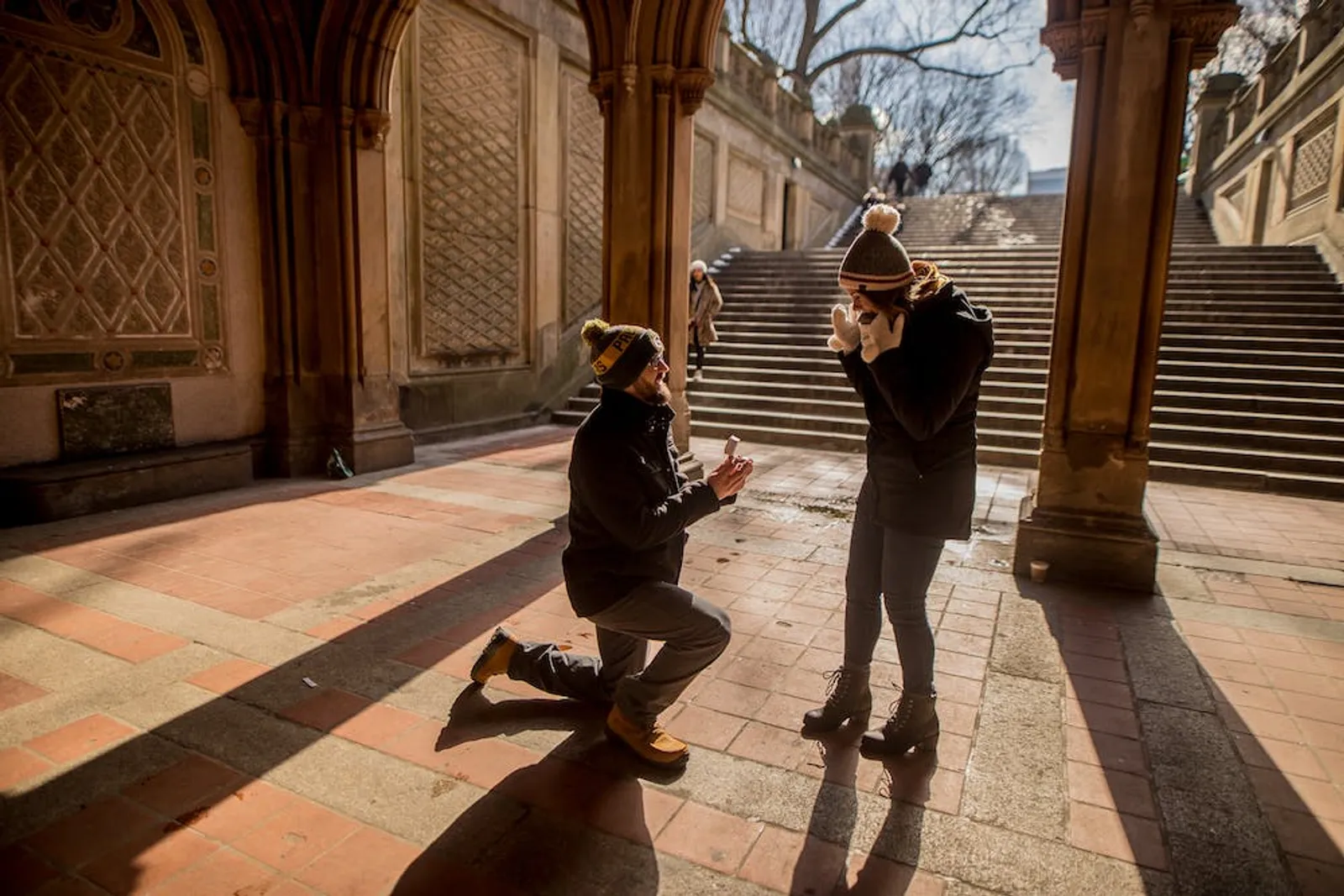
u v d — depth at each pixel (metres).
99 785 2.54
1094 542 4.63
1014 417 9.24
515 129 10.30
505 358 10.56
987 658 3.63
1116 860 2.27
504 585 4.46
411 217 8.86
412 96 8.69
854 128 26.50
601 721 2.99
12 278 5.55
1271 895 2.13
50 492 5.59
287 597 4.22
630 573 2.49
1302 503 7.00
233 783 2.57
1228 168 17.31
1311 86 12.68
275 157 7.04
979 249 14.02
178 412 6.70
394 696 3.16
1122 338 4.54
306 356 7.43
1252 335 10.16
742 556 5.14
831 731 2.95
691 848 2.29
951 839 2.35
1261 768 2.75
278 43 6.89
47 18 5.57
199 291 6.78
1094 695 3.28
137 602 4.11
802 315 12.91
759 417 10.09
